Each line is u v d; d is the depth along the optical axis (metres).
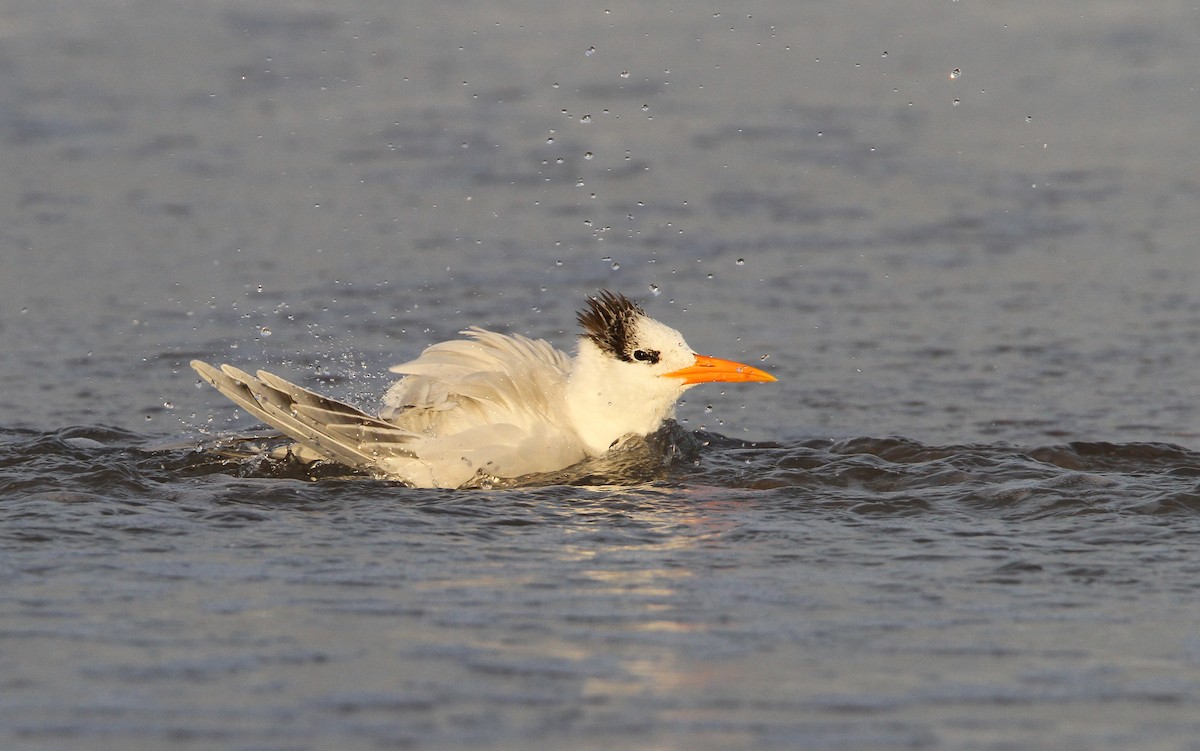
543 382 13.17
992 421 14.42
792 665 8.23
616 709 7.64
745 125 26.09
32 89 27.77
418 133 25.50
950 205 22.17
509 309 17.89
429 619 8.84
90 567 9.66
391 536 10.50
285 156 24.28
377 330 17.17
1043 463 12.65
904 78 28.72
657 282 18.97
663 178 23.36
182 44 30.98
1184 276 19.00
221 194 22.33
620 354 13.29
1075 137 25.27
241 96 27.64
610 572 9.77
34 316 17.38
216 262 19.39
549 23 32.62
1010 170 23.73
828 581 9.64
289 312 17.66
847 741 7.32
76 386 15.27
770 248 20.33
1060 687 7.98
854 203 22.31
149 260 19.41
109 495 11.27
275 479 12.05
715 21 32.59
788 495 11.77
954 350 16.59
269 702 7.65
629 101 27.27
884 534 10.68
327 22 32.75
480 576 9.66
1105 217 21.48
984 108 26.98
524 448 12.51
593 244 20.36
